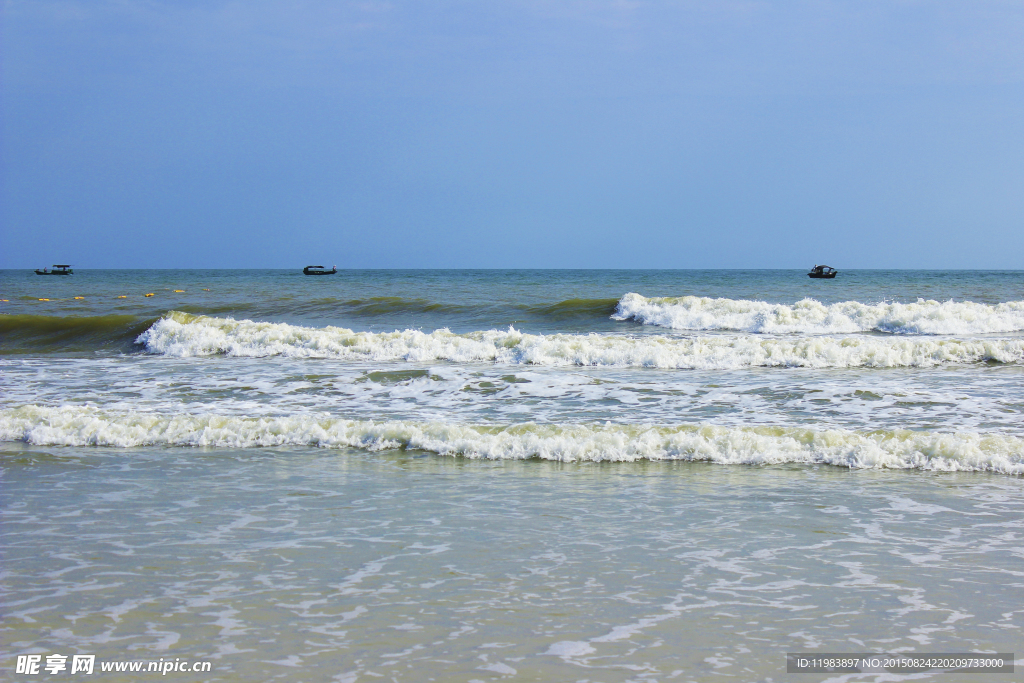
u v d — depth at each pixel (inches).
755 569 187.6
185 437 336.2
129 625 157.3
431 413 387.9
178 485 265.9
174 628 156.0
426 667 139.5
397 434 333.1
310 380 484.7
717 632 153.9
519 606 166.4
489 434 327.3
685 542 206.7
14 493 255.6
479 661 141.7
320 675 136.7
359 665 140.4
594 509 237.1
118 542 207.3
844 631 154.6
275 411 394.9
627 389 446.3
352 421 348.5
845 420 359.3
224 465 295.4
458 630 154.9
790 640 150.6
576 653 144.9
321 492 257.3
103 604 167.6
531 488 262.1
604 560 193.6
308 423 344.2
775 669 139.0
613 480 272.8
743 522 223.6
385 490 259.8
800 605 166.9
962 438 303.1
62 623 158.1
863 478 273.7
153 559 194.5
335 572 186.1
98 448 324.5
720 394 428.8
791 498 248.2
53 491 257.9
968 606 166.6
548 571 186.5
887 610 164.4
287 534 213.9
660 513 232.8
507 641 149.9
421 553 199.0
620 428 327.6
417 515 231.6
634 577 182.5
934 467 286.0
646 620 159.3
